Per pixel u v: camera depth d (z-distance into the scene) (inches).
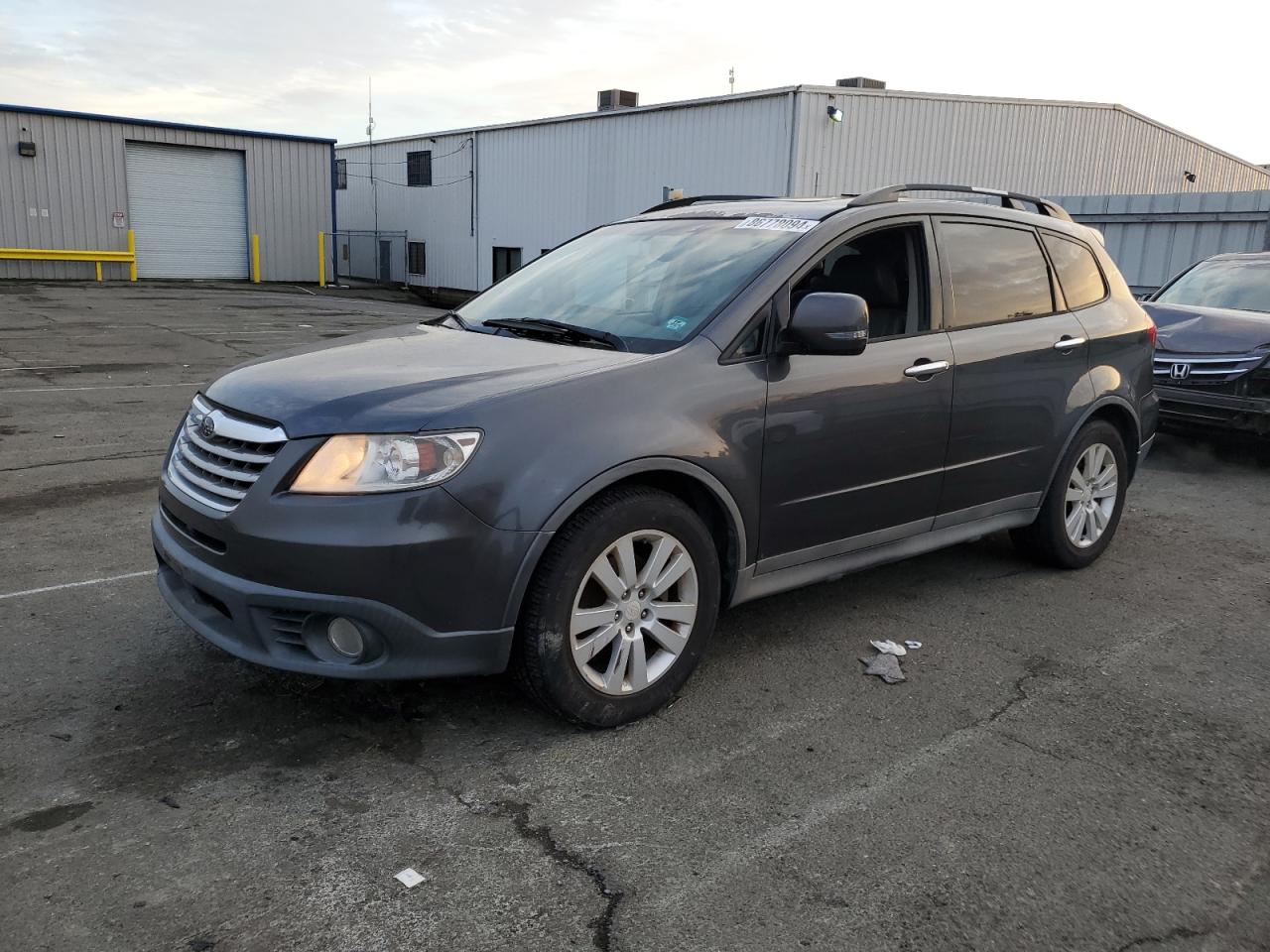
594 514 122.8
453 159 1295.5
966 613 178.9
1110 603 186.4
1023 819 114.0
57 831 105.6
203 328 653.9
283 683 140.6
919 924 95.8
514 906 96.4
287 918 93.7
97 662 145.6
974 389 168.7
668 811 113.1
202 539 122.2
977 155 999.6
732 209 174.6
